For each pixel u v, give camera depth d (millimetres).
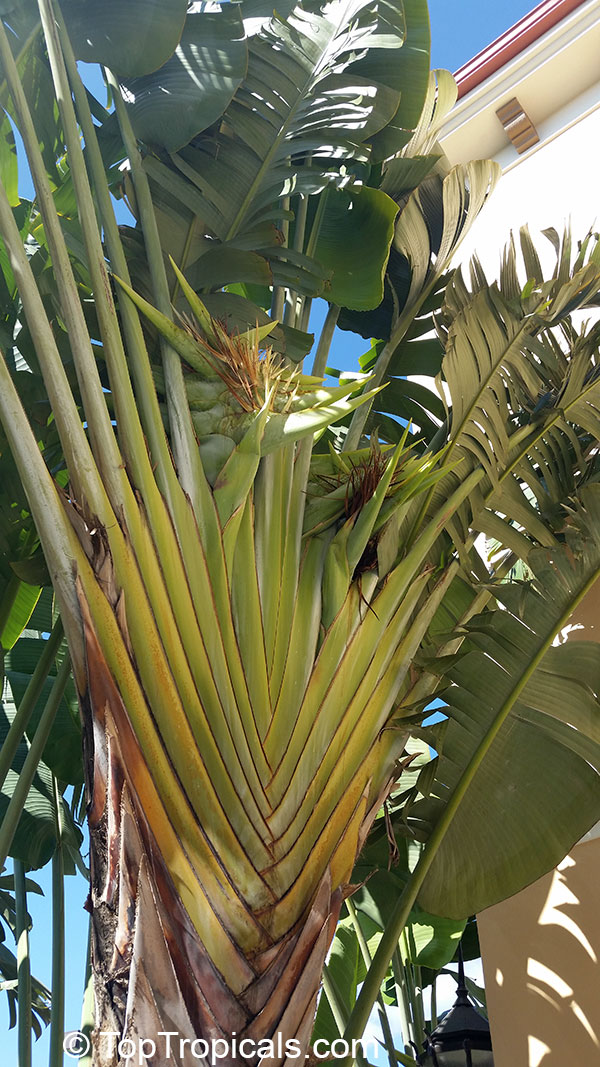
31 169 1879
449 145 5922
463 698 2510
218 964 1412
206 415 2008
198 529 1800
